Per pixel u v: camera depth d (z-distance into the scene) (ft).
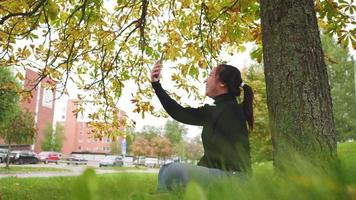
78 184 1.37
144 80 25.46
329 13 18.17
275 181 2.06
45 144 252.83
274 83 11.54
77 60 23.30
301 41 11.54
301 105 10.94
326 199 1.94
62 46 22.53
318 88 11.21
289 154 2.25
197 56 23.35
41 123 280.92
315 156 2.35
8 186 29.40
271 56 11.84
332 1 18.24
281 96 11.27
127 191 1.73
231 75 9.77
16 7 19.66
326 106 11.11
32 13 18.10
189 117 9.86
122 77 25.62
